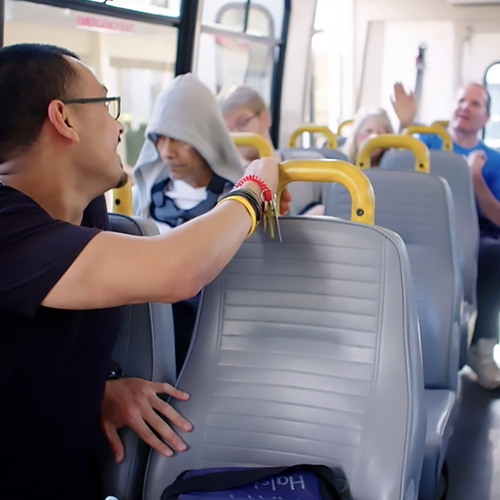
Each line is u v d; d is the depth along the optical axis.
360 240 1.23
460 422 2.70
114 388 1.31
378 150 3.13
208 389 1.30
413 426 1.16
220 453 1.27
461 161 2.72
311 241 1.26
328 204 2.20
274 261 1.28
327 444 1.20
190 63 3.34
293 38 4.75
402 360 1.18
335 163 1.27
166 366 1.38
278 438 1.24
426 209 2.01
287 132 5.00
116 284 0.88
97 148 1.01
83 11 2.57
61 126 0.96
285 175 1.27
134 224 1.28
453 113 3.75
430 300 1.97
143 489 1.29
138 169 2.07
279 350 1.27
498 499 2.13
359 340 1.22
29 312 0.88
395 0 6.48
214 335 1.32
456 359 1.99
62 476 1.16
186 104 1.86
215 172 1.93
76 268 0.87
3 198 0.92
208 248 0.93
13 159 0.98
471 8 6.33
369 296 1.22
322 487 1.12
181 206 2.03
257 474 1.15
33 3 2.35
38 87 0.95
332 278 1.24
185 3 3.22
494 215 3.35
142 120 3.12
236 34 3.97
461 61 6.47
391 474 1.14
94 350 1.12
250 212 1.04
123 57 2.90
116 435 1.29
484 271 3.09
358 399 1.20
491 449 2.46
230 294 1.31
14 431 1.04
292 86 4.91
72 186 1.03
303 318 1.26
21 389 1.00
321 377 1.23
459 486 2.21
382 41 6.65
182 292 0.91
